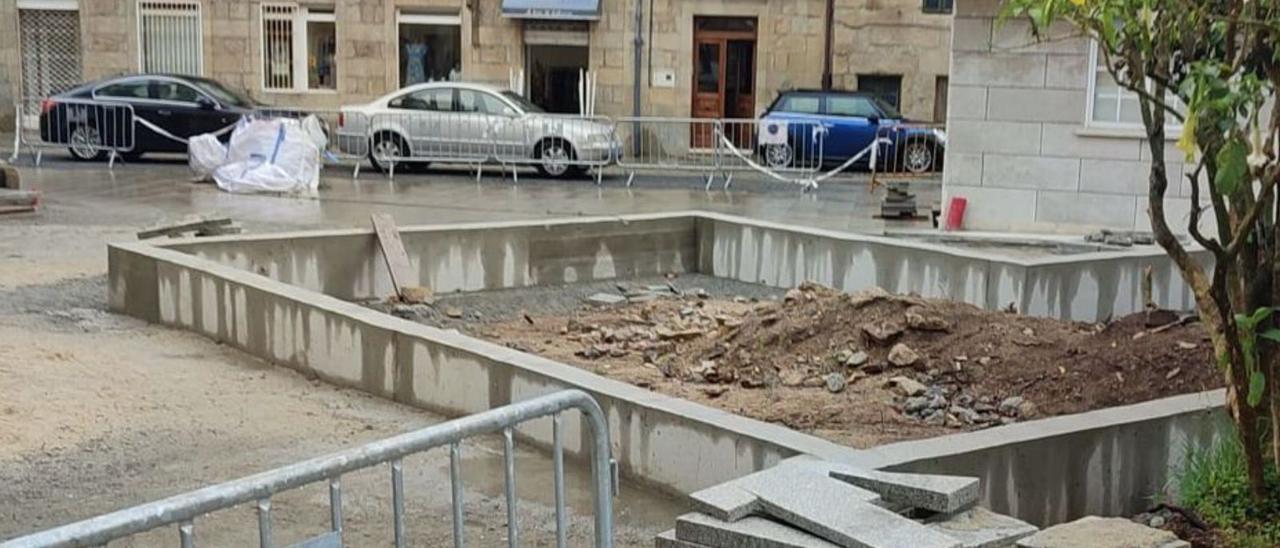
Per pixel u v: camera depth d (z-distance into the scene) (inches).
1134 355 278.1
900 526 158.1
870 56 994.1
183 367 302.7
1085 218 533.3
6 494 211.3
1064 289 386.9
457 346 260.2
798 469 180.4
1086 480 205.6
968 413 258.8
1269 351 176.6
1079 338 297.7
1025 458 198.7
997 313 321.1
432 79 1043.9
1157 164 169.0
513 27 1020.5
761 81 1008.2
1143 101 163.9
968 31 538.9
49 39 1056.8
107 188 705.6
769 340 311.9
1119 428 207.6
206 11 1035.9
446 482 223.9
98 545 112.3
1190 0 152.0
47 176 759.7
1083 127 526.6
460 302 422.3
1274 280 173.5
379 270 431.2
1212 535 189.3
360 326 282.7
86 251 480.1
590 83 1012.5
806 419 254.7
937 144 892.0
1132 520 198.4
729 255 479.8
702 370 303.6
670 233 485.7
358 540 195.6
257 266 401.7
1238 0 152.4
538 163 819.4
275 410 266.5
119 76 890.1
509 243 450.0
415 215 625.9
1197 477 202.5
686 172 868.6
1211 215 500.4
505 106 835.4
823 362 298.2
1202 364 266.1
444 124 825.5
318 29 1043.9
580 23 1013.8
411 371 271.9
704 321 374.3
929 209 682.2
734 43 1016.2
